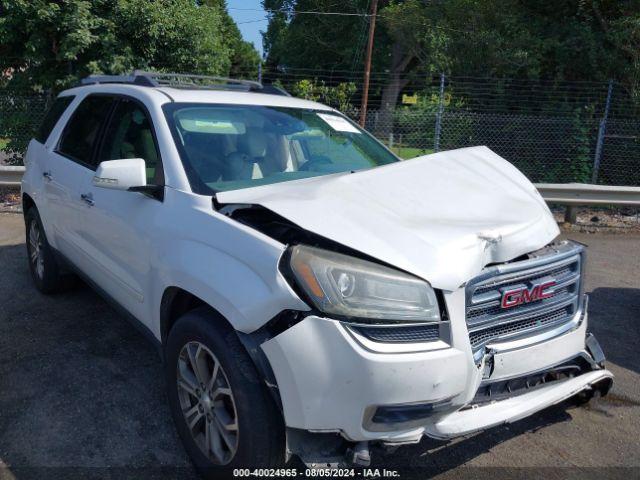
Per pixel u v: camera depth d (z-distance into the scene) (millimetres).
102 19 10023
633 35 11758
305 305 2340
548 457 3164
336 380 2311
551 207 10523
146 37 10633
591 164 11711
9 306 4926
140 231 3209
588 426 3490
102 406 3479
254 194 2900
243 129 3664
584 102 12289
